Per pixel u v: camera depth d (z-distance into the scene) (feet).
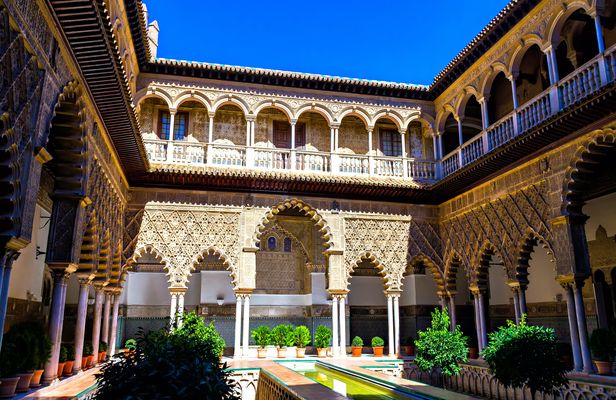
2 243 17.01
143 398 12.67
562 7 34.04
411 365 42.63
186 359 14.21
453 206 48.44
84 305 30.91
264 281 57.98
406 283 61.05
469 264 45.16
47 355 24.45
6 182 16.37
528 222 37.04
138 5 34.73
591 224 42.47
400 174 49.62
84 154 25.16
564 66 42.47
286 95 48.60
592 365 31.12
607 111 29.01
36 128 17.78
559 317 45.19
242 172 43.96
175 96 45.98
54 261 24.85
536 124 32.96
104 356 39.37
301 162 47.93
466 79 45.78
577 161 32.40
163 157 45.16
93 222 29.99
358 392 28.48
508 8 37.58
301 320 58.03
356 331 59.88
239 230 45.70
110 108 27.63
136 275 55.62
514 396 34.86
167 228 44.42
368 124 50.19
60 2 17.94
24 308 33.68
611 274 40.11
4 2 14.15
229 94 47.24
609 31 37.60
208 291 55.93
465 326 59.00
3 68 14.82
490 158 37.73
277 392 26.16
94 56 21.79
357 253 48.03
